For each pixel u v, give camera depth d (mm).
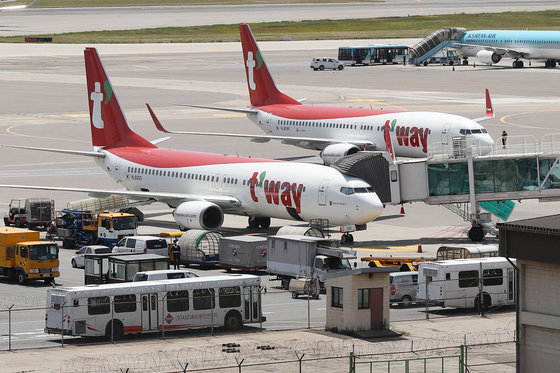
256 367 173875
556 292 155500
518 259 158875
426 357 182375
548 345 157250
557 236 152125
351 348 189000
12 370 170750
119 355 182625
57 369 171625
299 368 170625
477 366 177375
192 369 171625
